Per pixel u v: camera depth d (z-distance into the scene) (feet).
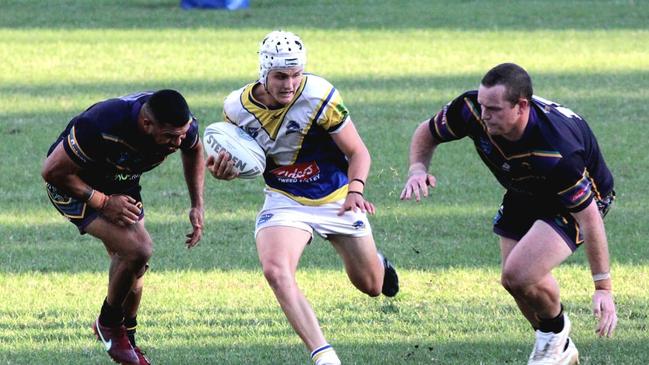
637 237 114.42
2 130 167.84
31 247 113.70
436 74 209.26
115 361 77.30
